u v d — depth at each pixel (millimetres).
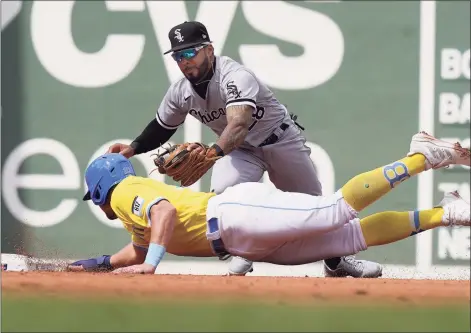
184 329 8562
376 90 28906
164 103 19625
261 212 15258
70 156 29516
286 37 28953
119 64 29422
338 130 28922
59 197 29391
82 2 29438
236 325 8688
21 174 29484
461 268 28094
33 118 29609
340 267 18109
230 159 19766
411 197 28469
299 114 29000
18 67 29656
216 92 18406
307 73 28969
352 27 28953
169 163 17094
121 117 29453
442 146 15516
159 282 12141
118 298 10109
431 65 28781
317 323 8742
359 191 15195
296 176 20406
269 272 28672
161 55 29328
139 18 29359
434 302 9859
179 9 29219
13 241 29219
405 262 28266
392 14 28844
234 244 15734
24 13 29609
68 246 29250
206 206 15719
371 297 10336
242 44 29000
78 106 29578
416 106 28812
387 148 28859
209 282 12289
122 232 29234
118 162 16000
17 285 11445
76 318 9008
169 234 15016
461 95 28688
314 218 15141
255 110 18094
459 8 28719
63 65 29594
